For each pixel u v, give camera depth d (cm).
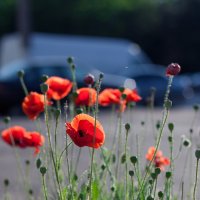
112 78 1977
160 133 367
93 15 5375
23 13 3095
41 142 456
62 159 435
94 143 329
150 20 5331
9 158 1002
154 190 378
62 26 5362
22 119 1648
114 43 2627
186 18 5225
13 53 2895
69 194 376
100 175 438
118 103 470
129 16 5388
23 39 2858
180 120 1706
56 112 360
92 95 455
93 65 2581
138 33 5356
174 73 373
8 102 1750
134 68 2584
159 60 5316
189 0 5244
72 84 461
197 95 3031
